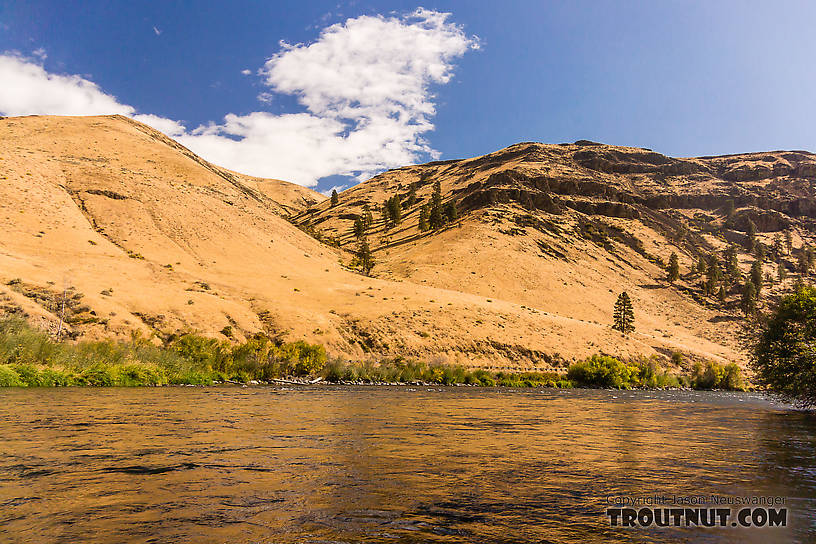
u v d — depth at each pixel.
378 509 7.94
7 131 161.75
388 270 150.38
